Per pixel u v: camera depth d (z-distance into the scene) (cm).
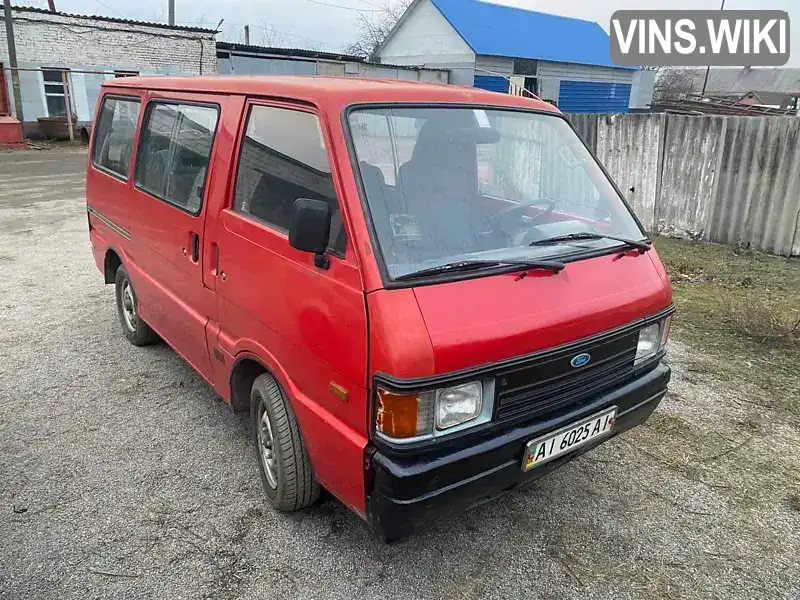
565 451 259
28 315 561
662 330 298
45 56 2006
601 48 3162
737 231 869
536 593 260
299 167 260
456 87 318
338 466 242
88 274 687
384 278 218
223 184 308
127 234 444
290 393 265
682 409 419
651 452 369
